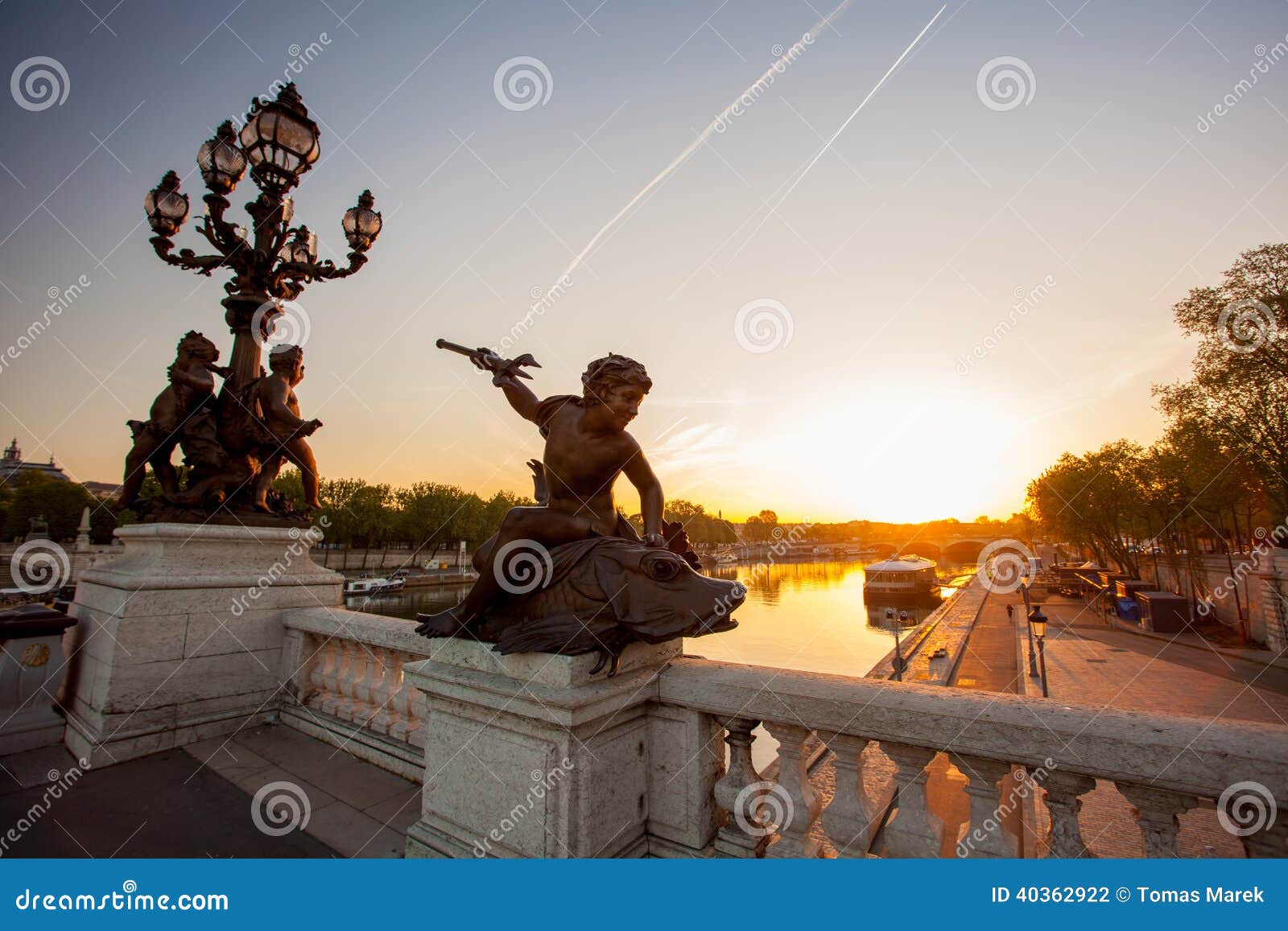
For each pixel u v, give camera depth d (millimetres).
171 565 5645
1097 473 43344
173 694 5445
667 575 3033
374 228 7066
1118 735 2232
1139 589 37438
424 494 67875
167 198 6184
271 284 6785
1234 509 27078
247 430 6293
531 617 3250
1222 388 22031
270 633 6203
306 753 5250
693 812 3156
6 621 5172
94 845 3746
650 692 3248
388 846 3699
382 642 5121
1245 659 23453
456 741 3363
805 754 3049
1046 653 27781
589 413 3195
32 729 5309
